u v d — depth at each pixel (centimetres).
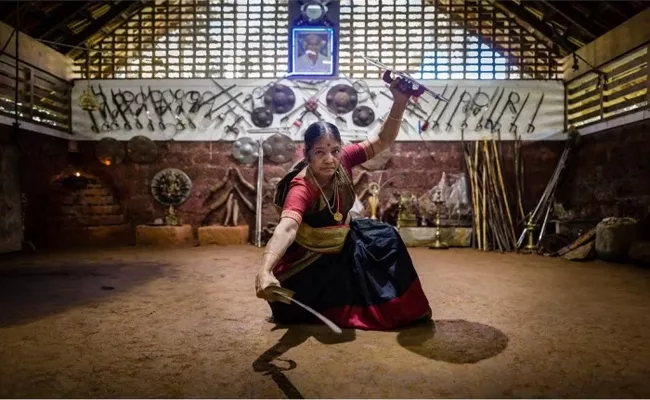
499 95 976
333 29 980
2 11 803
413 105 975
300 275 308
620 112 799
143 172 991
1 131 784
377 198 927
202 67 1036
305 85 988
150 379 215
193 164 991
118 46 1032
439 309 362
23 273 562
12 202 806
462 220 920
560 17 892
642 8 741
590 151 878
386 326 298
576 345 268
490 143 959
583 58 901
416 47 1018
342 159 305
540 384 209
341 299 308
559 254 749
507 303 387
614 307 372
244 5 1017
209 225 983
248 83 994
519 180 954
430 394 198
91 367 231
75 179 923
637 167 745
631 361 240
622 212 781
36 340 279
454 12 1005
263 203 971
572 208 926
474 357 245
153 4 1020
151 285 480
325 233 302
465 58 999
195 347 264
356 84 985
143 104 991
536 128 970
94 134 994
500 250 841
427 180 968
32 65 869
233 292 440
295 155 979
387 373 222
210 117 991
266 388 204
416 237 881
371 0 1017
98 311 359
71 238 914
